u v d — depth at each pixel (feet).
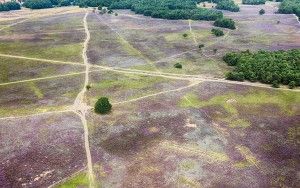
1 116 221.66
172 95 253.44
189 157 179.83
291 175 167.43
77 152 183.83
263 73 279.28
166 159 177.99
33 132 202.49
